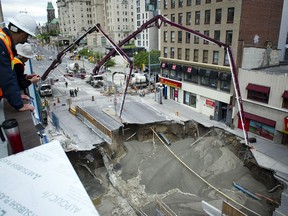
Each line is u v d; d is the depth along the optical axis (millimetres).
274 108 25578
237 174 22094
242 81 28922
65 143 24344
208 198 19500
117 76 62594
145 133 29922
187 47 36844
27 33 4852
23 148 3471
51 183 2646
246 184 20766
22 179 2717
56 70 72812
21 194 2520
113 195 20469
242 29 28578
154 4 68625
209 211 17109
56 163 2975
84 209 2303
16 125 3322
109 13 98438
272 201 18125
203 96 35062
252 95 27922
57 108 38875
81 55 91250
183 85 38719
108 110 36281
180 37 38188
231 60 26625
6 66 4078
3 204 2412
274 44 32250
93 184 22016
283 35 36406
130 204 19438
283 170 20891
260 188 20328
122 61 81000
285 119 24500
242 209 17859
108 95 46594
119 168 24109
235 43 29047
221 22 30484
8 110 5121
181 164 23828
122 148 27375
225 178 21656
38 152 3205
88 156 24094
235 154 25516
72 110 36031
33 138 4055
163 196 20094
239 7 27781
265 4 29391
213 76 32531
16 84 4199
